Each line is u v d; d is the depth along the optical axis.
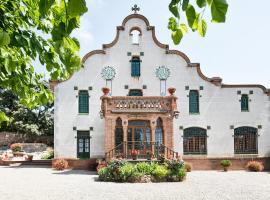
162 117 24.97
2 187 17.23
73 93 28.14
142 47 28.78
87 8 2.19
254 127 28.34
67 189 16.42
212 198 14.17
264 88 28.58
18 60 3.98
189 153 27.83
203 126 28.14
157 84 28.47
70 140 27.78
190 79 28.58
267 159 28.09
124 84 28.39
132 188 16.72
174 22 2.89
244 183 19.05
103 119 28.02
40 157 37.75
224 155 27.98
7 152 38.62
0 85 3.99
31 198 14.05
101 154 27.67
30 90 4.38
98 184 18.22
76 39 3.27
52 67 3.70
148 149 24.41
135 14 28.95
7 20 3.74
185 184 18.39
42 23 3.84
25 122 44.00
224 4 1.97
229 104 28.45
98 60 28.50
